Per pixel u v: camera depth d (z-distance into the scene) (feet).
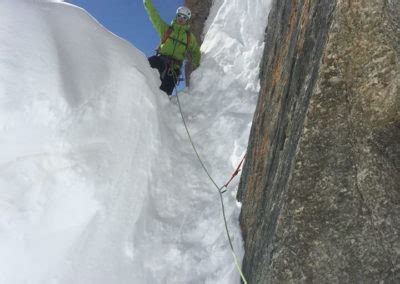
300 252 7.09
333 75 6.67
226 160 13.58
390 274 6.59
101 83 11.66
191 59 20.06
